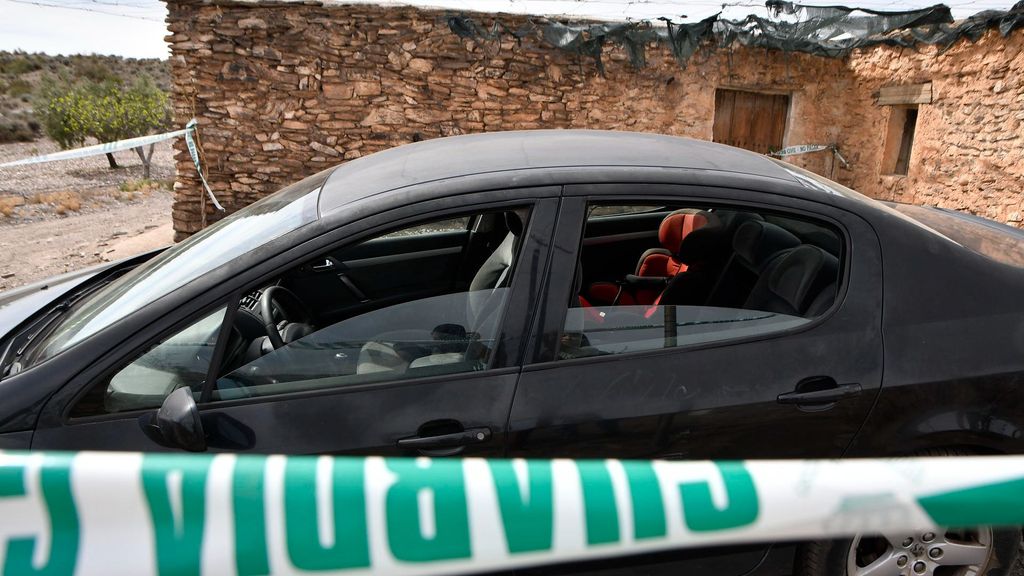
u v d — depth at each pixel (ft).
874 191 30.96
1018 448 6.29
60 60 186.29
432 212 6.03
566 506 3.57
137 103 77.15
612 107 28.76
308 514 3.59
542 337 5.93
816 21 27.78
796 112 31.19
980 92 25.26
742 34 28.37
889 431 6.22
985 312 6.39
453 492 3.56
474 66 27.04
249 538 3.62
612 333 6.15
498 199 6.09
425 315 6.30
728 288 7.22
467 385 5.80
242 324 6.64
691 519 3.62
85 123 73.05
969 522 3.73
